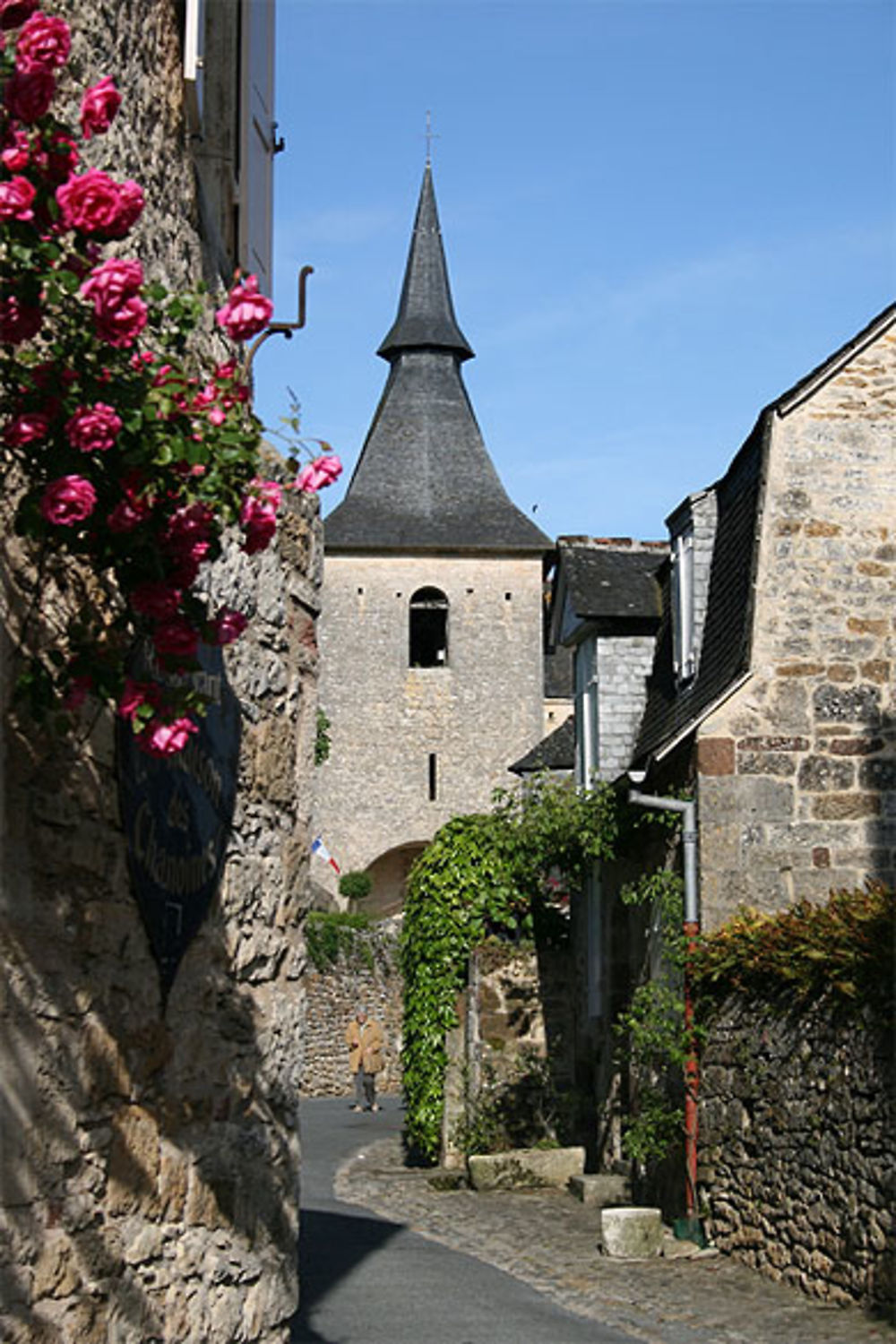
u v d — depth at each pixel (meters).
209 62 7.06
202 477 4.50
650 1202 14.32
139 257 5.82
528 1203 15.46
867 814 13.54
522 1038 18.12
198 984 5.86
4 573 4.53
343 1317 9.24
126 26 5.75
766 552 13.84
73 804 4.91
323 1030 34.56
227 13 7.12
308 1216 14.17
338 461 4.96
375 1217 14.41
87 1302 4.88
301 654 7.13
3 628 4.46
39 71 4.15
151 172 5.98
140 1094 5.33
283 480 6.84
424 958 18.53
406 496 55.88
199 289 4.83
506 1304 9.99
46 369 4.33
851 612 13.80
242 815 6.35
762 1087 11.38
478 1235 13.41
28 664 4.64
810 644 13.73
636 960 15.63
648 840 15.23
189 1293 5.62
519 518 55.75
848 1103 9.90
